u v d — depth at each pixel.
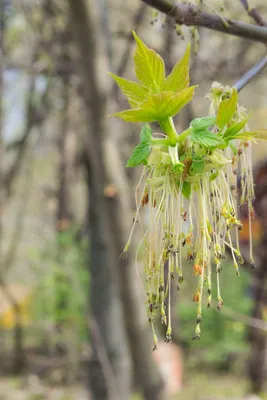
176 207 1.06
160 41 3.66
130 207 2.83
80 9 2.46
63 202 5.96
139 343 3.11
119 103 3.21
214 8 1.42
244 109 1.28
